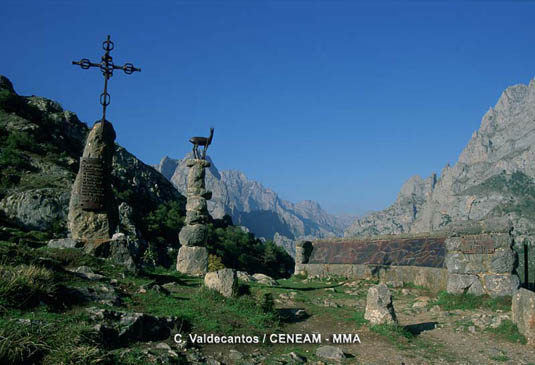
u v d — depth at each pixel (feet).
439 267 63.26
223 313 36.91
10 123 258.37
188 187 75.56
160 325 30.19
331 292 64.80
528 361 31.40
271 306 41.45
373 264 74.69
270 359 29.30
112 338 26.40
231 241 273.54
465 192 623.77
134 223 218.59
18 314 25.95
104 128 57.62
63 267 39.14
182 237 72.28
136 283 40.70
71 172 228.43
